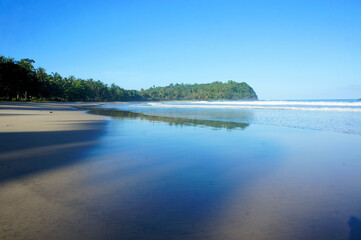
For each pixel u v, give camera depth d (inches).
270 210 128.6
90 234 102.3
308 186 165.8
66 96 4365.2
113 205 132.0
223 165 218.8
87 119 674.8
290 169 207.9
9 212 120.7
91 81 5807.1
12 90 2701.8
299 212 126.4
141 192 152.1
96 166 210.1
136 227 109.0
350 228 110.5
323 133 419.8
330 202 139.3
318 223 115.1
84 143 315.6
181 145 309.3
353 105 1619.1
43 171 192.4
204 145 310.8
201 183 170.7
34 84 3115.2
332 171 202.7
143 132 424.5
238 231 107.1
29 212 121.2
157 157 246.4
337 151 280.8
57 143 312.0
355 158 247.4
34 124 518.3
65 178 176.2
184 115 856.3
